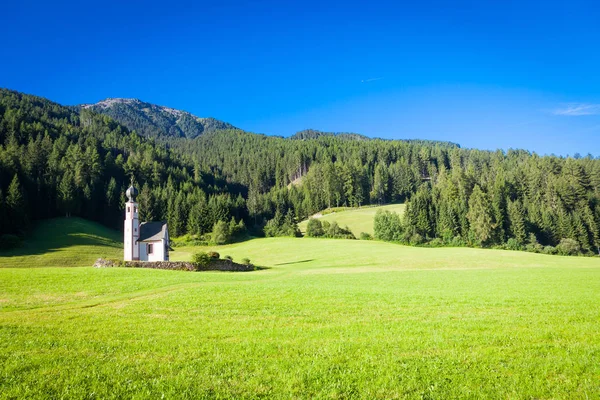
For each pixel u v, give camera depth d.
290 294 24.41
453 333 13.96
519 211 106.56
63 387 8.97
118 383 9.16
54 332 14.45
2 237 78.12
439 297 23.30
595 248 101.12
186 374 9.83
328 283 33.66
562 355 11.30
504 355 11.32
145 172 160.12
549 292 25.86
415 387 9.11
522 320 16.19
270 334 13.95
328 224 116.62
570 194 115.94
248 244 108.19
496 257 67.25
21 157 117.75
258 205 156.50
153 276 35.06
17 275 32.22
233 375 9.81
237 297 23.14
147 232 64.25
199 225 124.69
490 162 195.00
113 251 88.81
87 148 143.12
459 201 119.50
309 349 12.04
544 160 149.25
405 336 13.52
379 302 21.41
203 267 50.50
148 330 14.77
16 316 17.88
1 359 11.03
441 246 104.62
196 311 18.83
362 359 11.03
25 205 93.00
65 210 111.19
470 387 9.14
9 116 157.75
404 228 108.44
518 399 8.52
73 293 25.31
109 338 13.52
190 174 198.88
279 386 9.12
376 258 70.56
